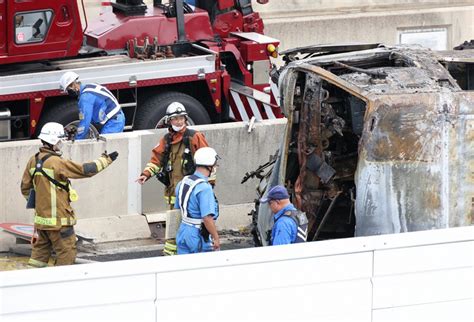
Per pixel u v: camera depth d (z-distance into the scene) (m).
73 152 30.38
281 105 25.80
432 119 23.83
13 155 29.89
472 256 20.61
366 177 23.94
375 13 52.88
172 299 19.02
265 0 42.28
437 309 20.59
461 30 54.69
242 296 19.39
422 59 25.75
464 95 24.05
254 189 32.62
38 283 18.31
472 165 24.08
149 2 48.84
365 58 26.33
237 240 30.80
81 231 30.33
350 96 25.06
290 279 19.59
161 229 31.34
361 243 19.89
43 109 36.38
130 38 38.56
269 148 32.62
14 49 35.78
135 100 37.00
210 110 39.38
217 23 40.91
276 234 23.22
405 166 23.91
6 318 18.27
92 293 18.59
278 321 19.64
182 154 26.83
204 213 24.34
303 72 25.20
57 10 36.06
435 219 24.05
